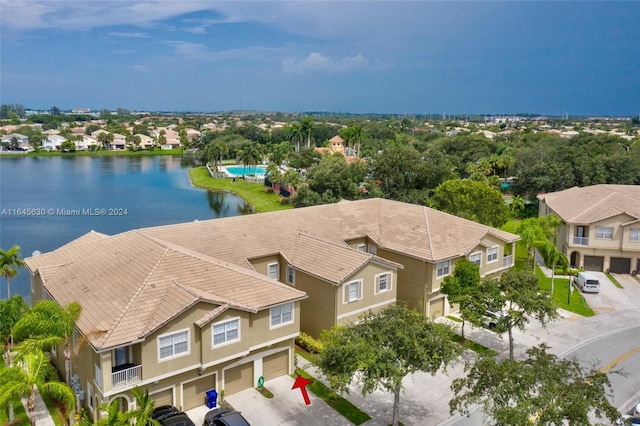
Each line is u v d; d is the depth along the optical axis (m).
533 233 45.34
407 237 40.81
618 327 38.38
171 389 25.45
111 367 23.05
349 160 114.81
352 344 22.23
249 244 37.09
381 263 34.94
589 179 80.94
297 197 84.12
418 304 38.50
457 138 140.25
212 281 27.86
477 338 35.94
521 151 94.38
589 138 123.38
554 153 90.88
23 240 70.19
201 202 102.81
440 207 58.09
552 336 36.53
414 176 81.62
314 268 34.59
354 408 26.92
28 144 196.00
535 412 17.70
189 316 24.89
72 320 25.06
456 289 36.31
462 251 39.00
